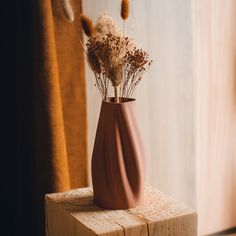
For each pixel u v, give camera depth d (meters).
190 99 1.63
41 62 1.28
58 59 1.37
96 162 1.14
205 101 1.68
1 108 1.34
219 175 1.75
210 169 1.73
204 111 1.68
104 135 1.13
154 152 1.61
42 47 1.27
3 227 1.39
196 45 1.63
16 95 1.34
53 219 1.21
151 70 1.55
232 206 1.80
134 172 1.14
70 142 1.41
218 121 1.71
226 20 1.67
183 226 1.12
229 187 1.78
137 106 1.56
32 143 1.35
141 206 1.16
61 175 1.33
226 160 1.75
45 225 1.34
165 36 1.56
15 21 1.30
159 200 1.19
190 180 1.68
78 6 1.37
